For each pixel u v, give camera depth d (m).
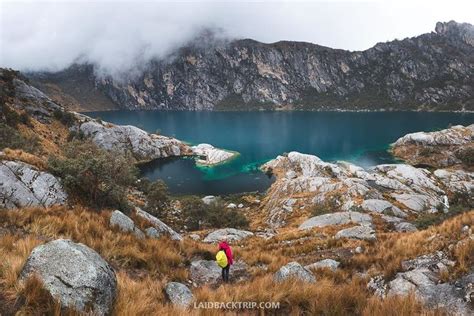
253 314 9.40
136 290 9.30
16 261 8.05
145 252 15.92
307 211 70.62
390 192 80.88
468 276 9.64
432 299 9.32
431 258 12.29
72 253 7.76
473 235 12.42
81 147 47.41
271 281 11.78
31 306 6.64
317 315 9.09
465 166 155.00
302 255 21.92
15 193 19.44
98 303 7.34
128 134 173.00
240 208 95.12
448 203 83.44
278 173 141.75
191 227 58.72
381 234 25.98
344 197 70.50
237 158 178.25
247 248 28.36
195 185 131.00
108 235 16.23
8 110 110.88
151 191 69.50
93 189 22.34
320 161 132.00
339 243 23.80
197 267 16.72
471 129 188.62
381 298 10.12
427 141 180.38
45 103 153.62
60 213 17.48
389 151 191.62
